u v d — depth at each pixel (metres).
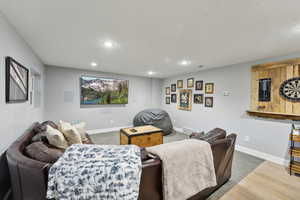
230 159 1.93
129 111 5.12
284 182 1.96
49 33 1.79
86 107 4.28
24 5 1.22
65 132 1.95
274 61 2.59
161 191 1.16
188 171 1.27
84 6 1.24
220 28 1.61
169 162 1.14
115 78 4.75
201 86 4.05
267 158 2.69
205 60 2.96
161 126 4.25
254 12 1.28
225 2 1.15
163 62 3.20
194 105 4.28
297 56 2.33
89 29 1.68
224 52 2.44
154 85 5.63
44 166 0.92
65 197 0.85
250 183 1.93
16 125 1.72
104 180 0.86
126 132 3.01
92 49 2.37
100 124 4.54
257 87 2.81
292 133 2.18
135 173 0.91
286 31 1.64
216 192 1.73
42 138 1.72
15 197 1.18
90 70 4.27
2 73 1.37
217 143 1.58
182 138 4.06
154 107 5.64
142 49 2.35
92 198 0.85
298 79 2.29
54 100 3.77
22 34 1.82
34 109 2.67
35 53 2.60
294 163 2.25
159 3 1.18
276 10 1.24
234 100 3.23
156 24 1.54
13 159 1.06
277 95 2.53
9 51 1.52
